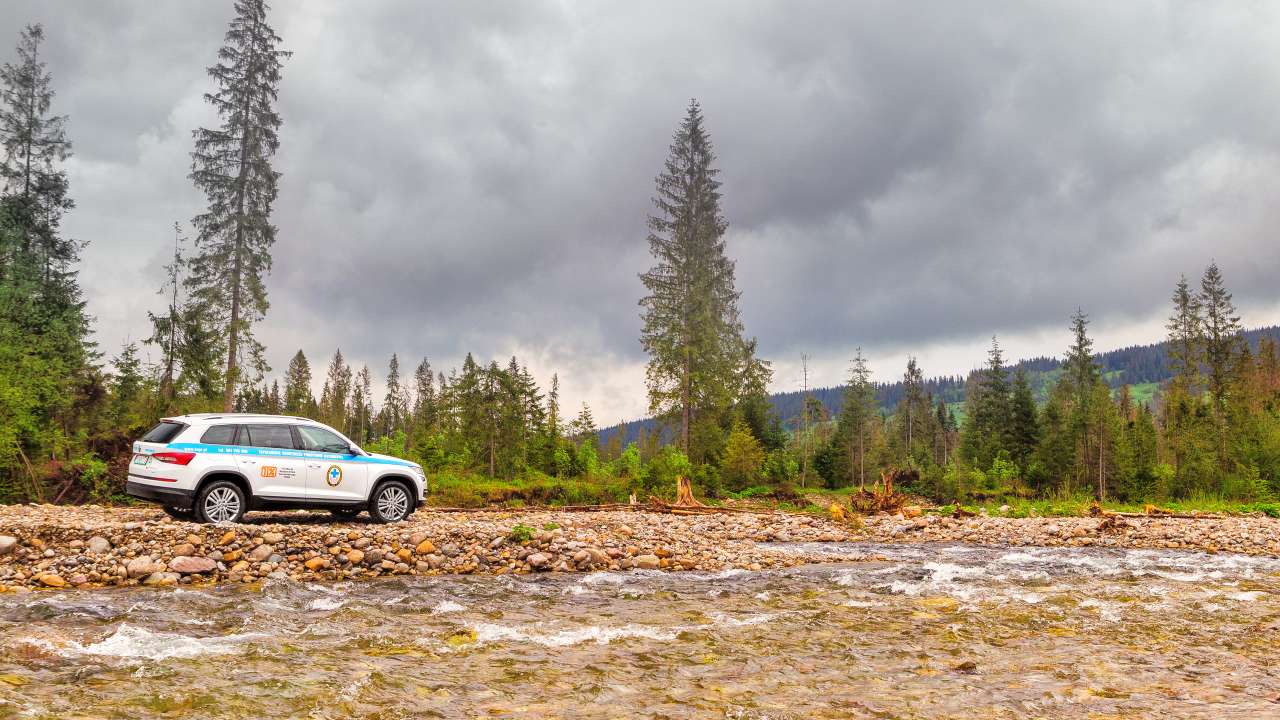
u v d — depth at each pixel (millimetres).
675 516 23672
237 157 39938
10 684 5148
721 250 53688
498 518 19938
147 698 5016
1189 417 64688
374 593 9953
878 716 5086
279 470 12945
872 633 7922
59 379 31672
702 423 48469
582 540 13914
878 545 18625
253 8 40594
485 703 5254
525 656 6699
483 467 51000
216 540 11352
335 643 7012
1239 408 63188
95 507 18453
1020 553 17109
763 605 9734
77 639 6746
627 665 6449
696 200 52031
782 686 5852
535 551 13023
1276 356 88500
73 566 10344
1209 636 7875
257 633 7348
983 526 22406
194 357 36344
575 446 57406
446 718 4898
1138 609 9562
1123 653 7043
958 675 6223
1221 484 52094
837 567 13844
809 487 69062
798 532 20594
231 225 38875
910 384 122500
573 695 5504
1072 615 9078
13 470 24375
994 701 5461
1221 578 12969
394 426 112375
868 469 75375
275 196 40344
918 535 21156
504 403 52844
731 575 12523
